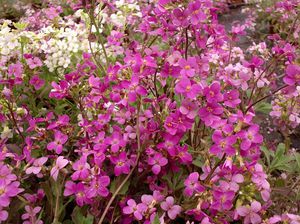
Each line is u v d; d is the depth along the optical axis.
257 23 0.65
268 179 0.31
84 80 0.32
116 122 0.31
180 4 0.28
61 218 0.27
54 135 0.28
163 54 0.26
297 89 0.33
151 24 0.31
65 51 0.36
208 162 0.25
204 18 0.27
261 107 0.36
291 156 0.31
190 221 0.26
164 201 0.26
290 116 0.35
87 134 0.27
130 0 0.40
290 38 0.52
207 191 0.24
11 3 0.61
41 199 0.27
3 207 0.25
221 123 0.23
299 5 0.46
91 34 0.35
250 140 0.23
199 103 0.24
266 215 0.29
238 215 0.25
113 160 0.25
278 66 0.39
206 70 0.28
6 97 0.29
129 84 0.25
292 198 0.29
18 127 0.31
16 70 0.31
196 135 0.30
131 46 0.34
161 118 0.26
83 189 0.25
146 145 0.26
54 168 0.24
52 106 0.37
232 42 0.39
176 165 0.29
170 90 0.29
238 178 0.23
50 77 0.37
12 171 0.25
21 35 0.36
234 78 0.33
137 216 0.24
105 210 0.25
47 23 0.48
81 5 0.35
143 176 0.28
